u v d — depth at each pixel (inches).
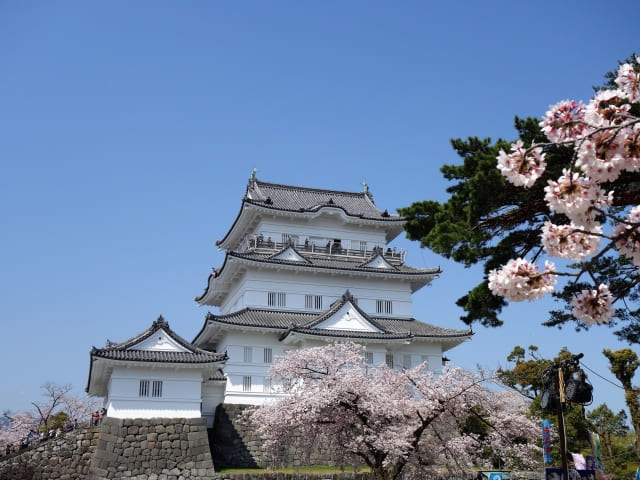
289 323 2212.1
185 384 1876.2
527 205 722.8
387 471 1317.7
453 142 870.4
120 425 1768.0
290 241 2381.9
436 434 1369.3
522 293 383.2
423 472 1306.6
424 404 1311.5
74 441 1820.9
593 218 368.8
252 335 2182.6
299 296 2349.9
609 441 2129.7
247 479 1752.0
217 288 2578.7
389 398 1362.0
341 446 1368.1
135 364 1818.4
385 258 2529.5
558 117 367.2
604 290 395.2
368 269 2394.2
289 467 1907.0
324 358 1503.4
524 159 370.0
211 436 2052.2
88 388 2128.4
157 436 1792.6
